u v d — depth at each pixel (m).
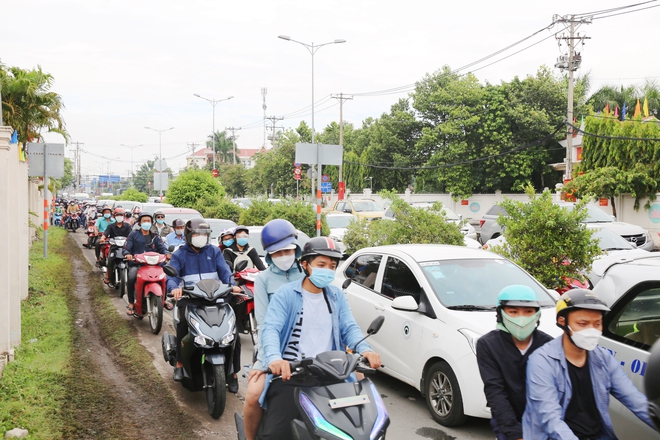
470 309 6.02
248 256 9.00
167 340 7.00
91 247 22.84
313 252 3.87
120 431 5.54
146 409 6.21
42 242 22.31
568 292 3.32
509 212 9.99
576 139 34.12
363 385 3.60
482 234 21.16
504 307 3.55
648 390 2.86
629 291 4.73
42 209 25.91
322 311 4.01
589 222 16.42
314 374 3.52
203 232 7.04
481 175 39.69
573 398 3.32
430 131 40.25
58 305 11.16
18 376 6.62
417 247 7.39
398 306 6.22
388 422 3.44
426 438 5.48
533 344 3.61
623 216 25.30
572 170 28.70
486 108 39.25
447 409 5.75
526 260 9.61
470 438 5.49
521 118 37.38
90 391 6.55
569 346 3.33
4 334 7.06
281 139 53.69
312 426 3.31
